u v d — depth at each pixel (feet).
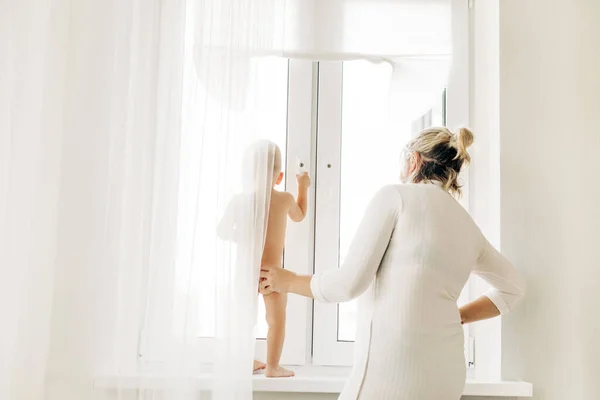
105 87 5.56
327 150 6.44
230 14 5.35
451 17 6.40
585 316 5.63
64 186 5.44
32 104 5.38
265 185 5.23
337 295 4.43
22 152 5.32
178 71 5.38
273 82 5.57
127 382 5.16
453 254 4.44
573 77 5.83
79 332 5.30
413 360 4.18
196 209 5.20
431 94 6.39
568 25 5.88
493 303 5.08
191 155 5.34
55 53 5.49
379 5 6.21
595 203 5.73
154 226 5.25
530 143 5.78
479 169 6.26
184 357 5.13
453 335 4.38
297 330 6.22
